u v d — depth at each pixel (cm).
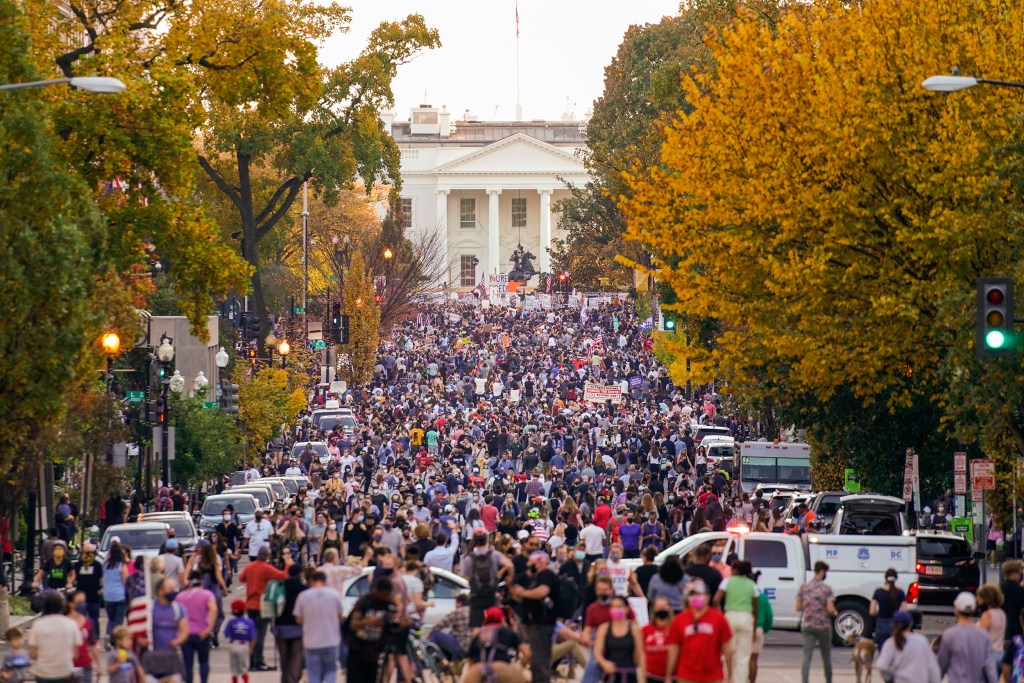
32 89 5281
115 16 6969
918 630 5056
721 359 6475
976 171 5588
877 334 5919
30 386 5109
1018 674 3192
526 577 3897
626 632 3228
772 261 5991
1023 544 6731
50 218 5206
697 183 6275
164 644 3591
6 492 5591
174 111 6494
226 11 7125
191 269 6700
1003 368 5209
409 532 6444
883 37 5872
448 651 3916
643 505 6506
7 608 5350
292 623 3747
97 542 6625
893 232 5928
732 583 3744
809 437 8525
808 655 3984
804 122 6059
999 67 5628
